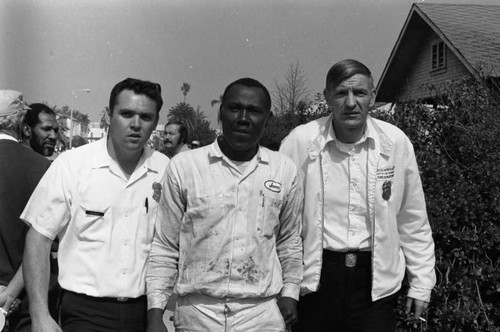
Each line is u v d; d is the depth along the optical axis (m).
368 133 2.74
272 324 2.27
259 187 2.30
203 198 2.26
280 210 2.36
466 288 3.57
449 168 3.83
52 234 2.35
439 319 3.62
